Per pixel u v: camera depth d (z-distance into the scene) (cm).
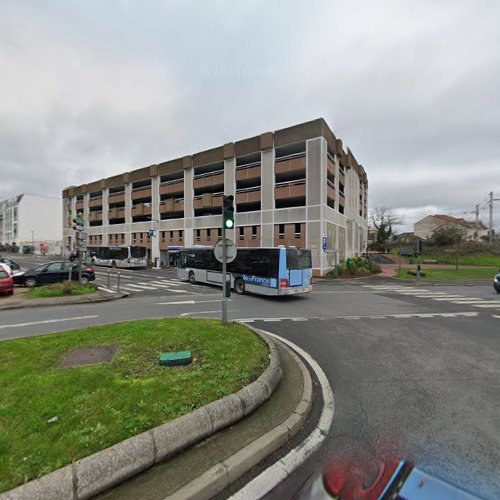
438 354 525
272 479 227
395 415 321
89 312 884
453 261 3791
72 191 4806
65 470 194
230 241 619
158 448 228
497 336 648
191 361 400
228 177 2672
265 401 332
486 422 307
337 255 2528
